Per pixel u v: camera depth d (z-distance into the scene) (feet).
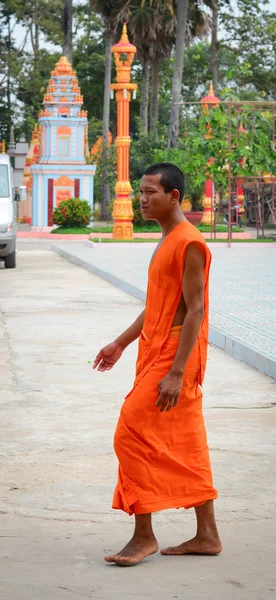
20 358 37.35
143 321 17.47
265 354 35.29
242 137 119.14
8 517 18.67
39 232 146.10
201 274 15.78
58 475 21.66
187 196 164.55
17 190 88.38
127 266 79.25
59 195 155.94
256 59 221.46
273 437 25.26
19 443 24.56
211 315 47.83
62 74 154.92
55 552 16.56
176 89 148.05
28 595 14.42
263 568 15.71
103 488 20.68
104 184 183.32
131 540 16.25
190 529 17.99
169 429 15.90
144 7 178.29
